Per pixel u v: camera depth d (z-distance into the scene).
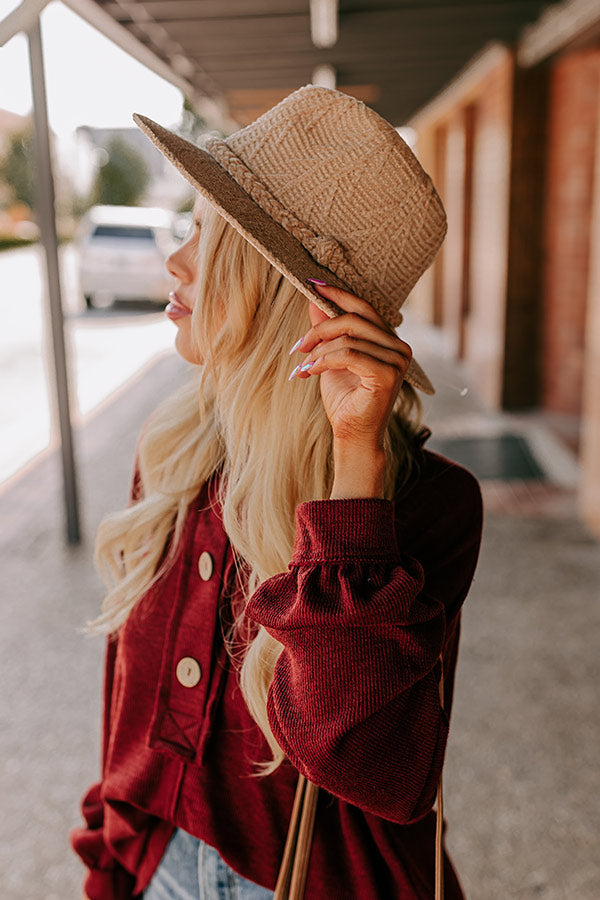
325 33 6.07
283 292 1.02
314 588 0.85
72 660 3.68
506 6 6.12
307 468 1.05
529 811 2.68
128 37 5.86
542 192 7.62
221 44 6.60
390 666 0.81
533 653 3.64
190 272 1.11
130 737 1.11
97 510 5.55
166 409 1.21
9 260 29.19
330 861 1.00
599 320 4.89
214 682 1.04
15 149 39.56
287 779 1.01
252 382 1.04
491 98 8.41
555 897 2.34
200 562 1.07
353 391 0.88
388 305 1.04
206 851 1.05
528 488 5.80
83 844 1.20
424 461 1.06
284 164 0.99
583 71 6.91
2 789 2.84
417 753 0.84
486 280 8.75
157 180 45.41
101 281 16.58
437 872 0.96
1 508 5.63
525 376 8.01
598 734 3.06
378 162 0.98
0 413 8.35
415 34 6.75
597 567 4.54
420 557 0.98
